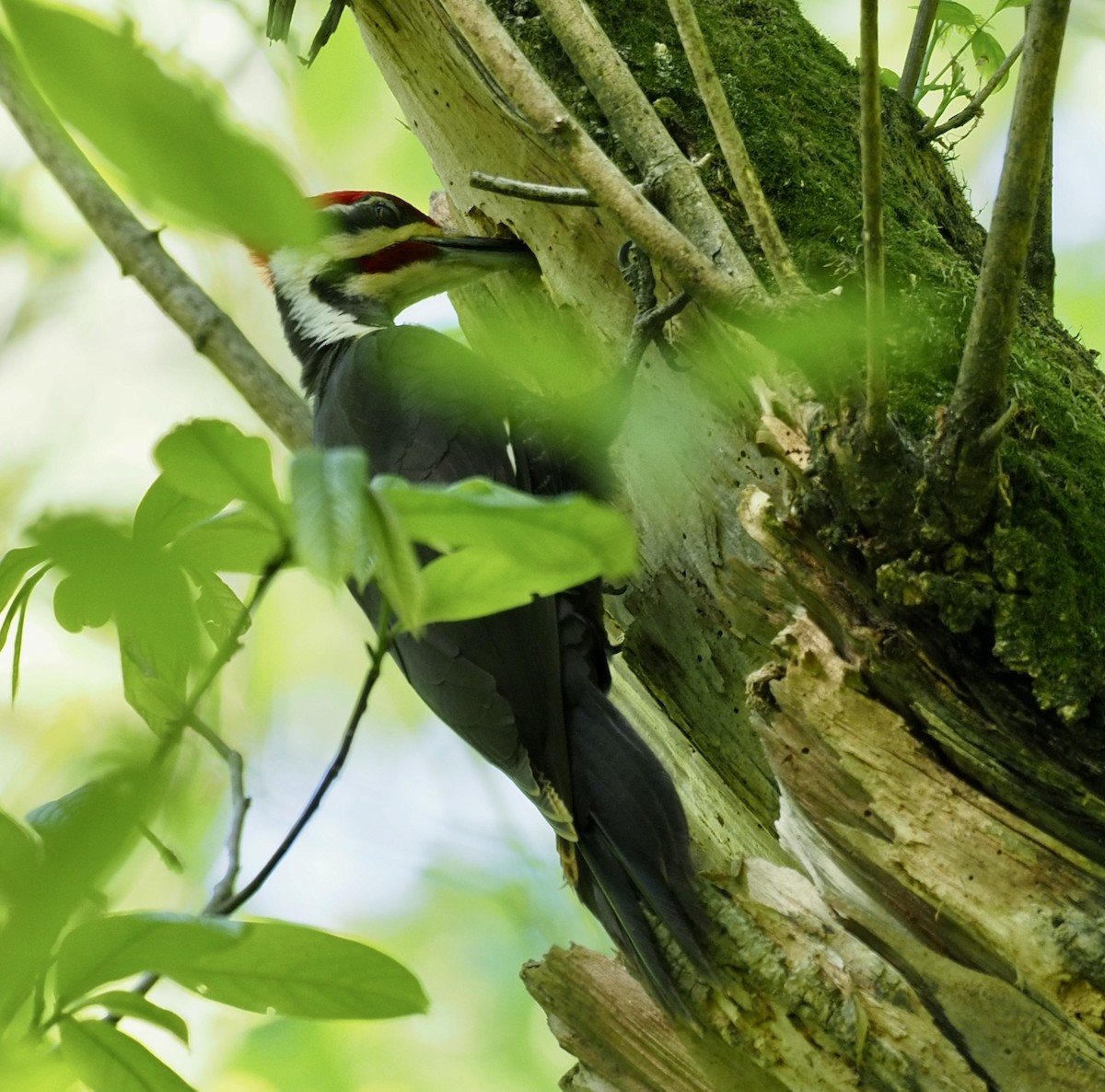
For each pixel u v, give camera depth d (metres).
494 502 2.93
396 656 7.54
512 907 10.35
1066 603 5.18
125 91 1.93
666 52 6.95
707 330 6.37
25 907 2.58
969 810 5.37
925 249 6.32
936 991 5.51
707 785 7.19
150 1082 3.67
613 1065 6.03
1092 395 6.46
